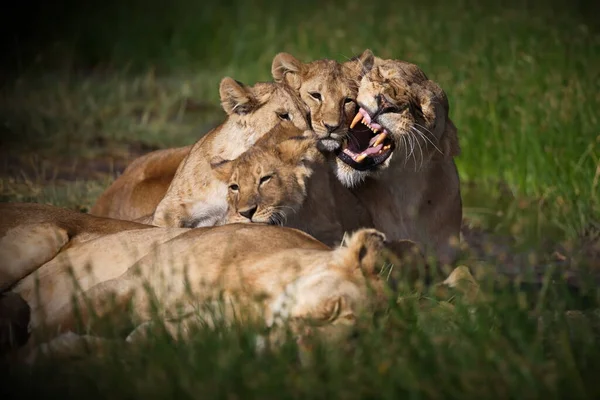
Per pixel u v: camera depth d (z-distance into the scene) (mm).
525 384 6875
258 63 24594
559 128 14922
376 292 7559
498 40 18781
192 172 11219
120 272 8523
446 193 10789
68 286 8500
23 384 7105
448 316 8148
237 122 11195
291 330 7340
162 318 7797
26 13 29484
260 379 6824
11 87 22797
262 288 7750
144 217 11680
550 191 14156
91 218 9242
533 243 12148
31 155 17406
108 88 23188
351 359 7125
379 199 10734
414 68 10320
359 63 11156
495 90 16422
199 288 7973
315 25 26094
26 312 8328
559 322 8086
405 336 7480
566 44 17922
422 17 23000
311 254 7797
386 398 6645
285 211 9609
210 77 25422
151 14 31656
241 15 30906
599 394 6891
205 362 7031
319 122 10383
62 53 27797
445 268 9570
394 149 10000
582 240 12516
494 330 7781
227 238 8148
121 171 16688
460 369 7074
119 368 7117
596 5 22453
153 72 26625
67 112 20297
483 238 13125
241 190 9523
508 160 15562
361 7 27359
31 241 8812
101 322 7781
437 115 10250
